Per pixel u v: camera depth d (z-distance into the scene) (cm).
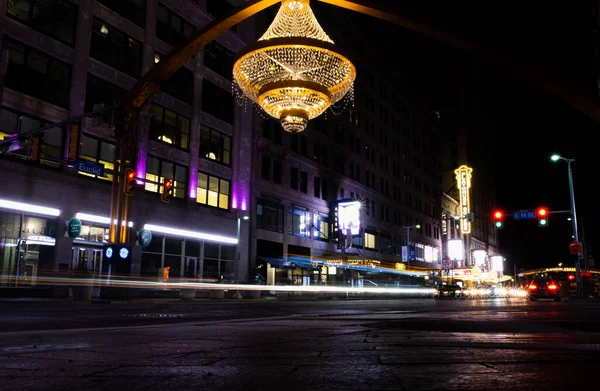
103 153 2969
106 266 2752
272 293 4200
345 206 5231
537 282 3444
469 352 545
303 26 2514
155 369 448
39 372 434
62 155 2736
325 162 5331
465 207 9212
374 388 356
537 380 379
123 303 2348
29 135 1909
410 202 7531
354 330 862
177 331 849
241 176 4109
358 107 6109
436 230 8550
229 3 4138
